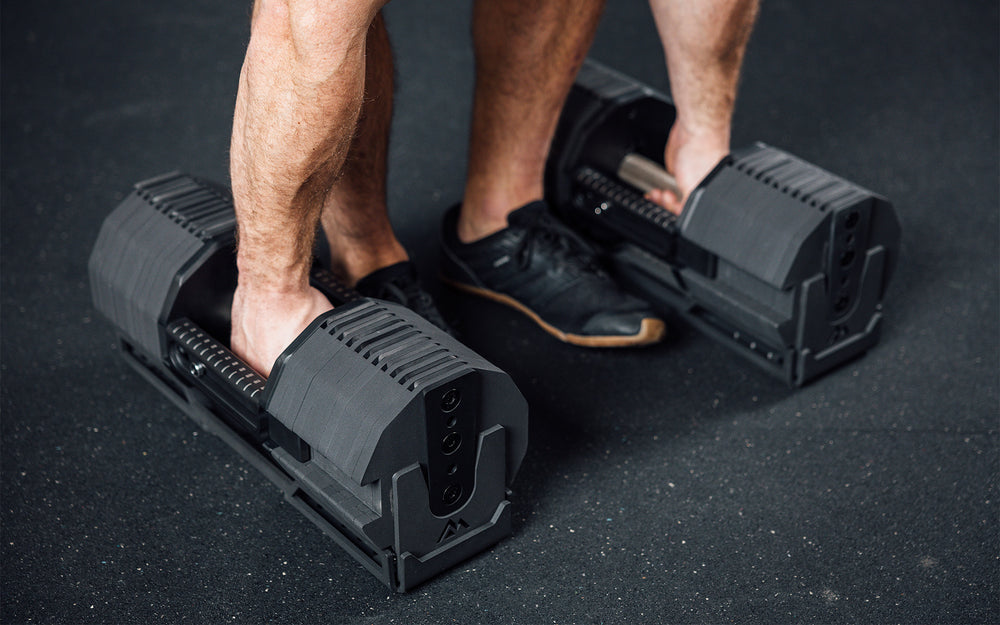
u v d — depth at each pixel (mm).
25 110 2680
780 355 1802
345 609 1402
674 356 1899
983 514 1547
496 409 1389
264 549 1499
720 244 1751
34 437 1699
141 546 1501
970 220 2271
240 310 1508
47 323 1967
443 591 1428
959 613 1387
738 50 1762
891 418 1742
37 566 1466
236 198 1389
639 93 2043
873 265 1773
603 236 2096
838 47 3006
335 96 1261
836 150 2537
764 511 1560
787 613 1390
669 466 1647
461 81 2852
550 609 1400
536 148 1935
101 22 3113
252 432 1484
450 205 2336
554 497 1586
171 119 2662
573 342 1885
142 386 1816
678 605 1404
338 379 1343
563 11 1756
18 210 2297
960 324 1965
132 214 1703
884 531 1520
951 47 2994
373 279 1773
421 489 1349
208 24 3123
